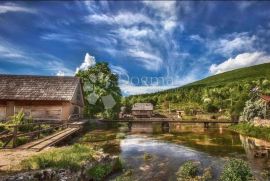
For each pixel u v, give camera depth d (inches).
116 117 2098.9
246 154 772.6
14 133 596.4
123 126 1904.5
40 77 1433.3
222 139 1120.2
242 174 464.4
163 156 722.8
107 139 1063.6
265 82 4687.5
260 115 1579.7
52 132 943.0
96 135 1194.6
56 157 456.1
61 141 794.8
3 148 571.2
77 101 1593.3
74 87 1386.6
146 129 1637.6
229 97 3956.7
